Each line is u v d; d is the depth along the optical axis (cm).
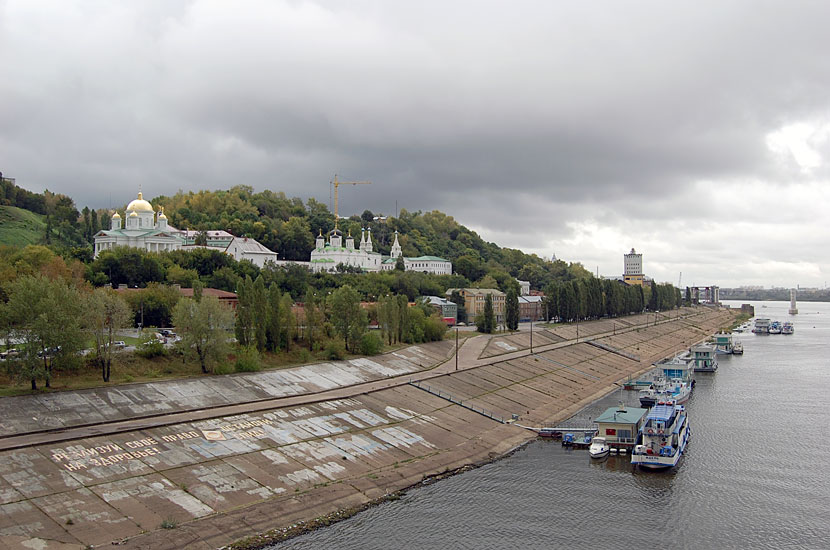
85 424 11175
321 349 18912
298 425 12862
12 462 9488
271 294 17600
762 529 10231
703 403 19512
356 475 11525
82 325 13162
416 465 12400
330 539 9325
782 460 13600
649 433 13188
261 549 8881
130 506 9219
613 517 10562
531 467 12938
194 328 14800
